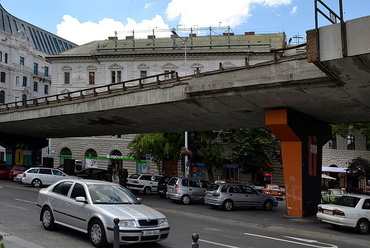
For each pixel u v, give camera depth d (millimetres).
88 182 10086
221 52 45188
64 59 49375
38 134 38188
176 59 46969
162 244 9688
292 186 17672
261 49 45938
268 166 39125
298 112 17469
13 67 61656
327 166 41375
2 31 60875
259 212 19859
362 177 31609
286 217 17344
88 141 48656
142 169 46344
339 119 19359
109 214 8633
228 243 10508
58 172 27953
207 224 14320
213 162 38469
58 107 25891
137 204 9836
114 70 48281
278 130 17344
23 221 11953
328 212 14445
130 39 52906
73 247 8758
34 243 8914
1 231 10195
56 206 10289
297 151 17562
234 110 18516
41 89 69500
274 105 16609
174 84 18375
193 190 22312
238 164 39375
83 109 23859
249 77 15289
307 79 13438
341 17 10328
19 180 28859
